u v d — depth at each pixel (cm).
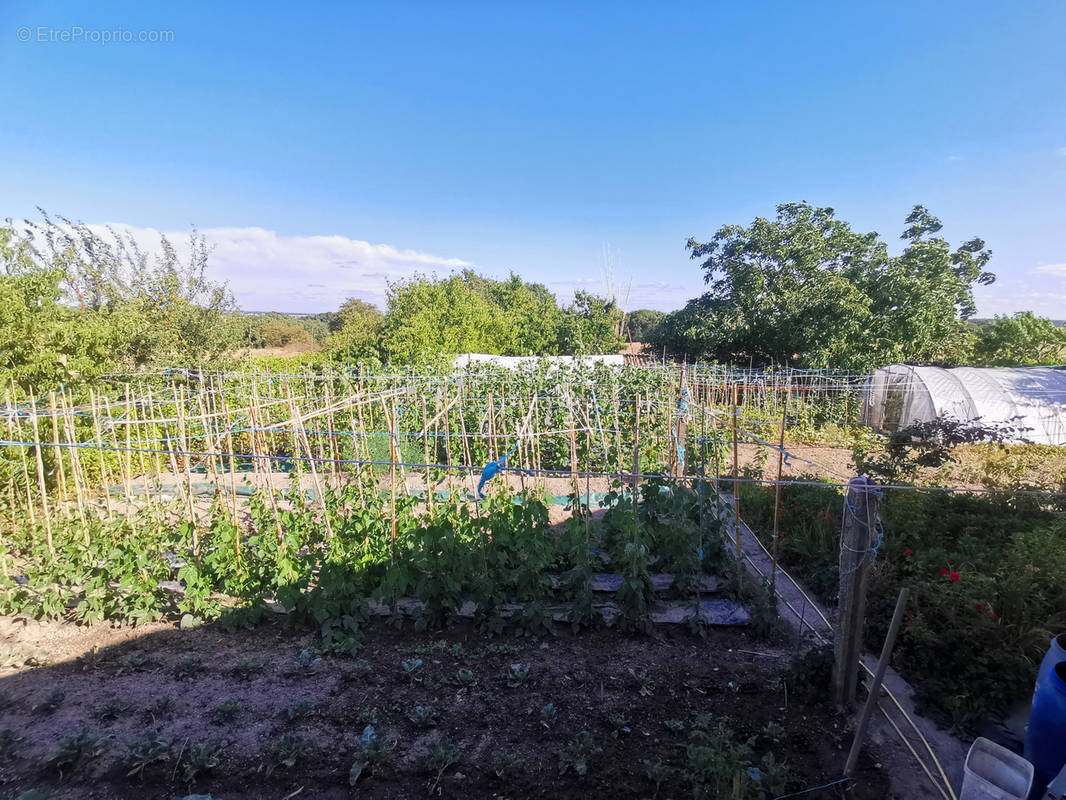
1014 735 437
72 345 954
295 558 599
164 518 747
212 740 433
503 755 405
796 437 1700
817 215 2395
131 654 543
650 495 737
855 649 457
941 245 2155
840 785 388
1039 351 2306
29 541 737
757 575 715
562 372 1366
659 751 420
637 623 575
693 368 1423
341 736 438
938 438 787
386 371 1468
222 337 1769
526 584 597
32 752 422
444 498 900
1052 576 534
